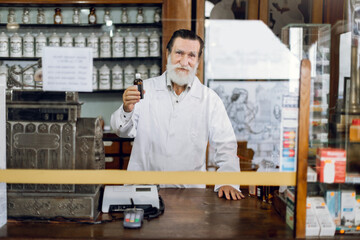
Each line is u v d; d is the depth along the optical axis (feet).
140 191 5.47
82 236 4.48
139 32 8.71
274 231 4.71
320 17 7.61
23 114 4.90
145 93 6.30
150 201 5.31
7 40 8.30
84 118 5.06
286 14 8.55
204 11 8.78
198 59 6.14
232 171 4.95
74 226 4.81
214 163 5.92
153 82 6.36
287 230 4.74
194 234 4.57
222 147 5.86
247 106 5.76
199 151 5.92
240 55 5.83
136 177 4.94
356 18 5.92
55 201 4.93
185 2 8.70
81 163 4.93
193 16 8.78
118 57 8.41
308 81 4.55
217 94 5.98
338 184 4.93
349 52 5.82
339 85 5.69
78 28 9.21
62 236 4.48
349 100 5.51
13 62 8.30
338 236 4.73
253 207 5.57
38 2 9.58
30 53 8.38
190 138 6.05
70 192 4.94
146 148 6.05
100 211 5.29
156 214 5.11
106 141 6.07
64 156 4.93
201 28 6.08
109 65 8.38
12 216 4.93
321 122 5.22
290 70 5.65
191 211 5.36
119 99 7.98
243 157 5.71
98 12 10.10
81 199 4.92
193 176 4.94
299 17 8.50
